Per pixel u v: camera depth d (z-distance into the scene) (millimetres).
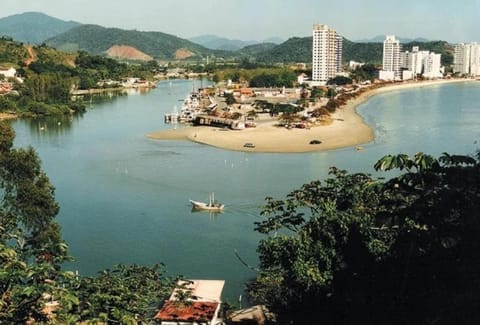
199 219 79625
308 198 43625
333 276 29719
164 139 154375
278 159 125500
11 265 21219
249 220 78750
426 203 26250
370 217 31547
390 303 26984
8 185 54906
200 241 70312
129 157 129250
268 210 44438
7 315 21219
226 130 168000
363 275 29000
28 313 21766
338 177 44812
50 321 22578
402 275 27672
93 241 70500
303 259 31031
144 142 150625
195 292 50719
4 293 21625
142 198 92188
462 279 24578
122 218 80688
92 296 24875
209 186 99750
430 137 157375
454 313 23656
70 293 21750
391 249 28672
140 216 81688
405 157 27047
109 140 154750
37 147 144375
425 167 26688
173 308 45906
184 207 86188
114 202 89750
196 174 110312
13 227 34938
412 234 26844
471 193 25656
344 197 39438
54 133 170000
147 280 42062
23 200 53281
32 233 53844
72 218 80688
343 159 124812
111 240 70875
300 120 180875
